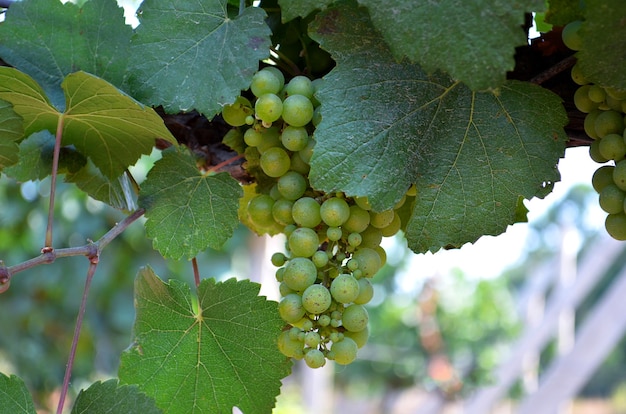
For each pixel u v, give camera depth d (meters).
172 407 0.48
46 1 0.50
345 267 0.45
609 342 2.01
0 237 1.92
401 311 3.67
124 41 0.50
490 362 3.03
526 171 0.44
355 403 4.92
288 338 0.45
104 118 0.48
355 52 0.43
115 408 0.45
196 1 0.45
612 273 4.60
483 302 3.54
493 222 0.44
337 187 0.42
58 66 0.50
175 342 0.48
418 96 0.43
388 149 0.43
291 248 0.45
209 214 0.48
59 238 1.85
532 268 5.33
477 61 0.38
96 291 1.84
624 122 0.43
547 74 0.45
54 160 0.46
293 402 2.89
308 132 0.46
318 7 0.41
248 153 0.50
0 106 0.46
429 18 0.38
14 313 1.92
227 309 0.48
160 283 0.48
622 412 5.87
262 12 0.45
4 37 0.49
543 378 2.24
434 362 2.94
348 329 0.44
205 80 0.44
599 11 0.39
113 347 2.05
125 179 0.56
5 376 0.44
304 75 0.49
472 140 0.44
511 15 0.37
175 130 0.55
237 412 1.02
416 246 0.44
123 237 1.88
